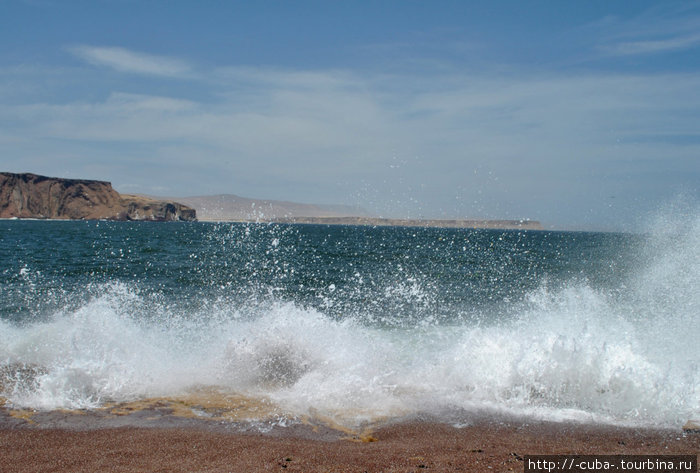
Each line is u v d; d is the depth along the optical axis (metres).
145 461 3.94
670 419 5.04
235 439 4.44
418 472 3.81
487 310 11.63
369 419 5.02
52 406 5.18
